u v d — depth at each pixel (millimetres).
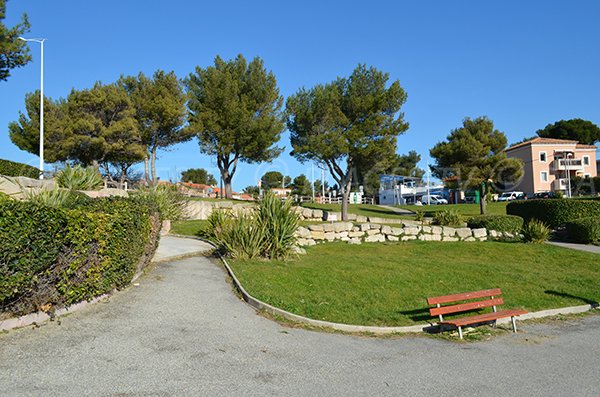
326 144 27547
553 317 9508
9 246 5387
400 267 12828
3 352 5281
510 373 5922
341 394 4898
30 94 33719
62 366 5055
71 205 9875
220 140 31578
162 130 33156
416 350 6836
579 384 5551
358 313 8398
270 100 33062
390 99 28141
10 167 15570
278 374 5363
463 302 9906
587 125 70062
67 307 6922
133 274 9320
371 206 44844
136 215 9273
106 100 30656
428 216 31469
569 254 16625
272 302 8430
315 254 14562
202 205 23734
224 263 11867
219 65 32688
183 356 5684
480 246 17594
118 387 4637
